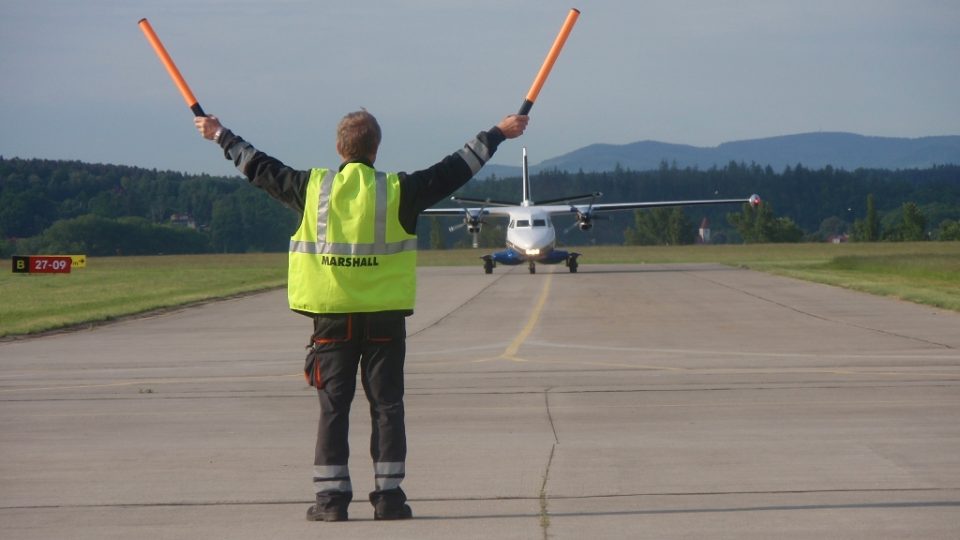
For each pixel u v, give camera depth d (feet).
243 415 128.06
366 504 82.02
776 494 82.17
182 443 108.88
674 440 106.52
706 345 209.97
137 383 162.81
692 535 70.69
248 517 77.82
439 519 76.18
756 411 124.36
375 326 72.95
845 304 320.50
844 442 103.71
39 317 331.36
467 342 224.53
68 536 73.20
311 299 72.33
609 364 178.91
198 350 220.84
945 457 95.66
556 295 393.29
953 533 70.18
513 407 130.93
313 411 130.93
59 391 153.48
